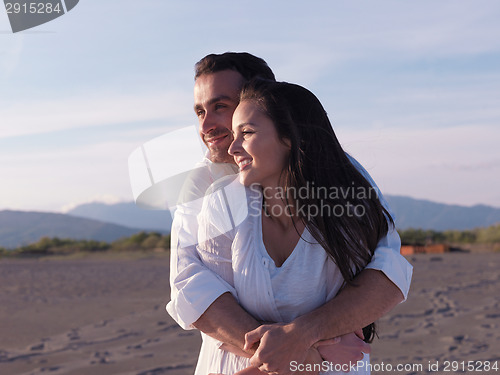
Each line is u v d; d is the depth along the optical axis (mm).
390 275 1411
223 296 1450
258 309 1456
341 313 1376
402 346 5613
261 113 1436
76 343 6484
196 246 1549
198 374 1615
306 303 1445
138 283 14344
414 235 36906
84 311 9172
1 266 24375
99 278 16328
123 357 5629
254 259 1449
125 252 39812
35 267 23344
